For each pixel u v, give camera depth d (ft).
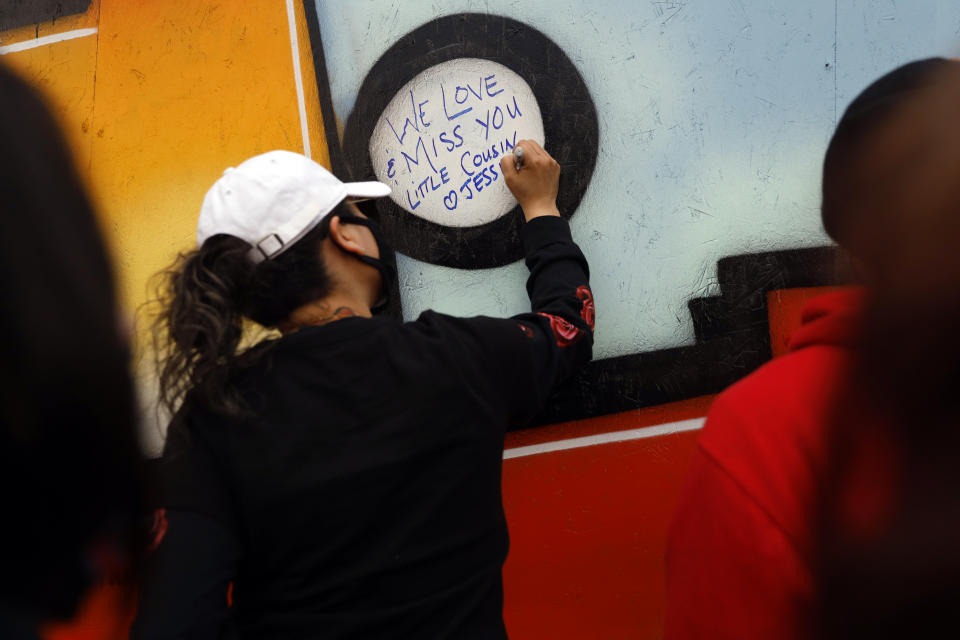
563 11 4.72
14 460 1.12
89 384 1.16
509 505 4.90
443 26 4.87
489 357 3.04
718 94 4.55
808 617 1.63
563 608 4.83
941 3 4.31
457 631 2.85
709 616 1.82
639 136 4.66
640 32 4.63
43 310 1.11
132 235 5.37
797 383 1.75
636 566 4.71
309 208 3.05
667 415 4.64
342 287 3.18
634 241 4.69
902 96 1.61
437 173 4.91
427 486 2.84
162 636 2.53
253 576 2.88
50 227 1.13
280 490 2.72
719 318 4.56
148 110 5.36
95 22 5.44
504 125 4.81
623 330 4.71
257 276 2.95
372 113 5.00
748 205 4.53
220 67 5.24
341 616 2.75
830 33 4.42
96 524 1.26
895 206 1.38
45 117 1.20
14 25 5.61
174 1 5.31
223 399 2.79
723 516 1.77
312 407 2.81
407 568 2.79
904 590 1.33
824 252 4.41
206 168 5.26
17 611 1.25
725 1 4.51
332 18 5.05
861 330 1.48
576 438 4.78
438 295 4.95
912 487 1.35
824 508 1.51
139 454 1.30
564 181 4.75
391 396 2.84
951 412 1.31
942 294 1.28
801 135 4.46
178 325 2.90
